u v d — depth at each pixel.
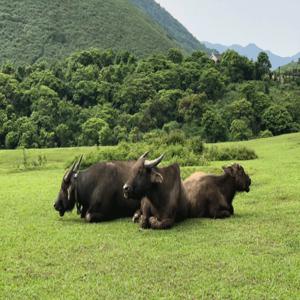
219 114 68.56
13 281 6.73
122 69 86.44
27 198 14.39
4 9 150.25
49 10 154.12
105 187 10.67
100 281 6.64
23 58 131.38
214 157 28.91
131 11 176.12
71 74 84.50
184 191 10.30
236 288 6.36
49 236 9.20
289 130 67.62
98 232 9.51
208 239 8.70
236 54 91.25
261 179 16.86
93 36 147.25
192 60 93.19
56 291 6.35
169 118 71.69
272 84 90.38
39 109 68.38
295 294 6.14
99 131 64.38
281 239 8.56
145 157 9.80
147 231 9.49
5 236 9.26
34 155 38.94
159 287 6.41
